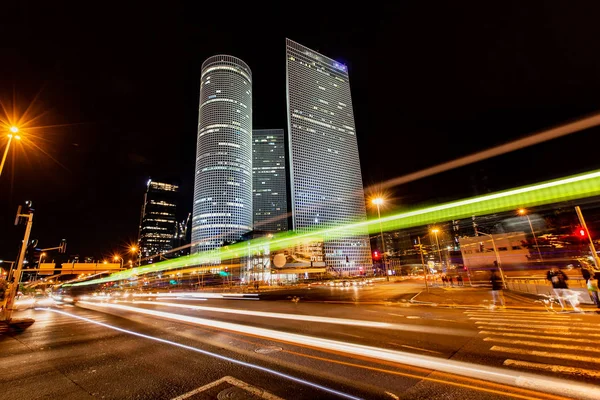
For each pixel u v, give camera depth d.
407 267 106.25
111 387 5.58
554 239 40.09
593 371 5.60
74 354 8.12
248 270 110.75
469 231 66.12
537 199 29.27
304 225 184.25
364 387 5.18
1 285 15.05
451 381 5.35
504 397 4.67
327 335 9.53
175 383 5.67
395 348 7.66
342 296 26.88
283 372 6.09
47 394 5.34
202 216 188.88
